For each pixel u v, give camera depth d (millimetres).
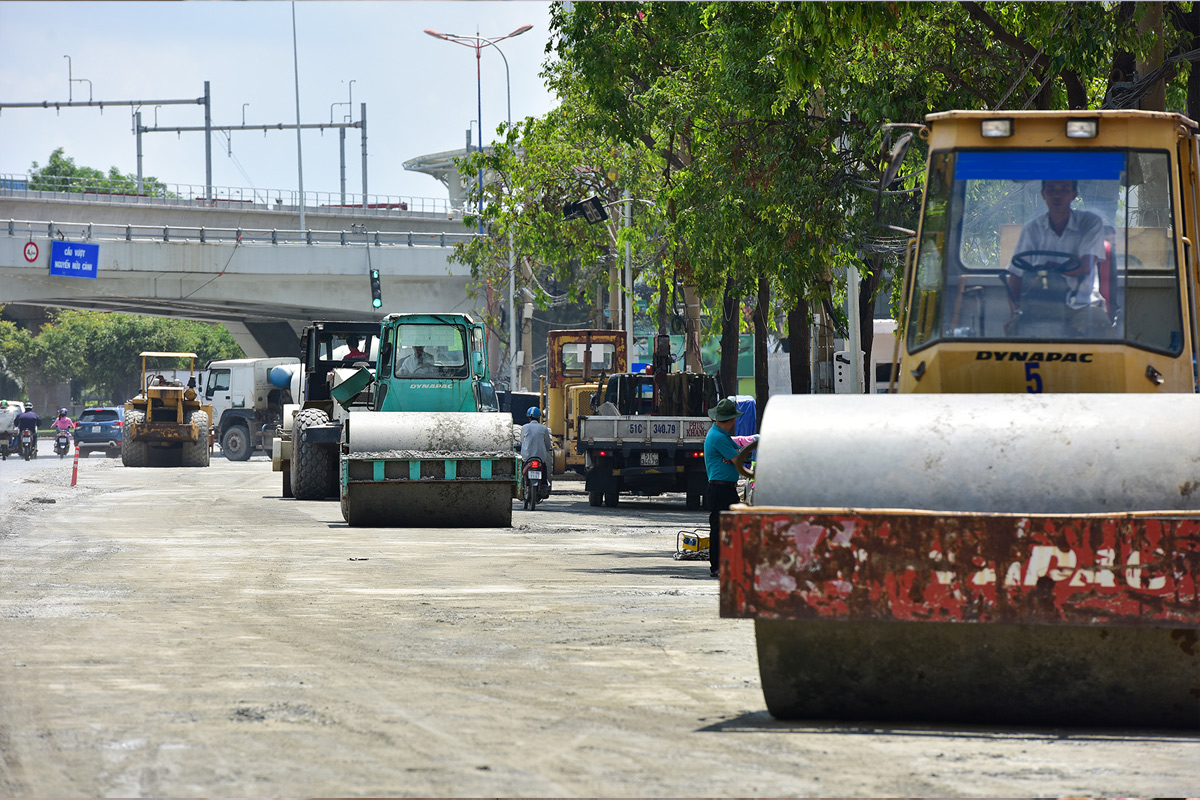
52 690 15109
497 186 83250
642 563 30375
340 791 10914
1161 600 12297
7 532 37938
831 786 11117
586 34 57938
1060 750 12430
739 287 50875
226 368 103500
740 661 17312
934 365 15969
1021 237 15883
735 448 27625
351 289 129125
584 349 78125
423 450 40531
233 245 120750
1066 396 13547
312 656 17547
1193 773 11570
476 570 28641
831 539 12812
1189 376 15625
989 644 12891
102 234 125375
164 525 40938
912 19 35312
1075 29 31375
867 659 13188
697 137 48906
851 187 40344
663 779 11336
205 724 13383
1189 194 16469
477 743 12648
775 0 34062
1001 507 12867
